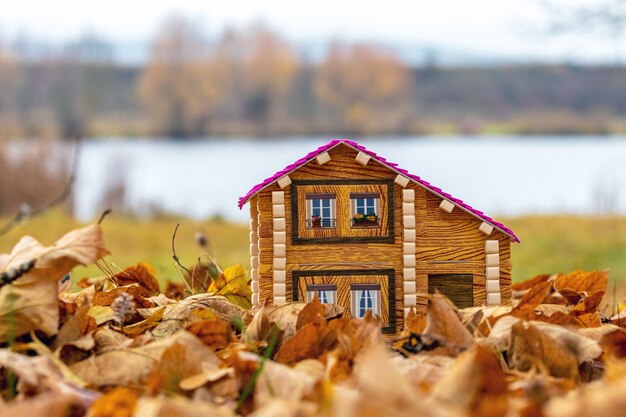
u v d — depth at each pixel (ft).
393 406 2.46
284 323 3.22
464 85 91.81
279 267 3.40
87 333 3.06
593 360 2.99
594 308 3.49
